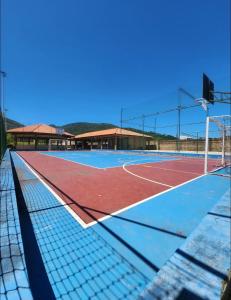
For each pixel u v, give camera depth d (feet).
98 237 8.96
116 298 5.50
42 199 14.64
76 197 15.28
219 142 65.62
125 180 22.62
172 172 29.53
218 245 6.23
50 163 39.93
